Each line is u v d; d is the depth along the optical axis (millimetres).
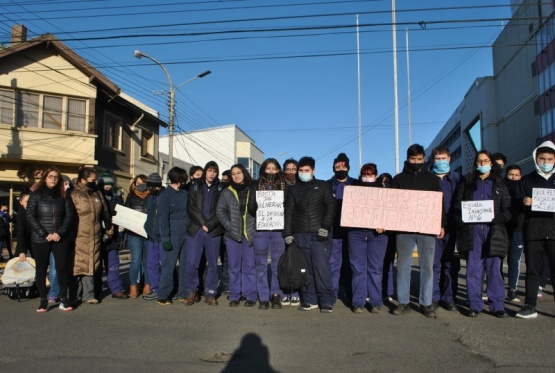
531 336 5141
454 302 6754
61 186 6699
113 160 22844
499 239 6016
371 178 6730
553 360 4363
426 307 6133
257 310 6602
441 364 4301
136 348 4836
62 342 5055
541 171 6016
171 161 22641
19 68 19188
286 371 4180
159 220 7031
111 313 6441
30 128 19281
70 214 6715
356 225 6379
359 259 6477
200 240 7016
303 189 6562
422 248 6195
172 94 22766
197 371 4195
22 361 4453
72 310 6648
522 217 6965
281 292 6914
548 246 5902
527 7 38688
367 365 4301
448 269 6598
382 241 6449
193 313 6414
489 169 6156
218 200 6973
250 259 6883
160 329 5559
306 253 6551
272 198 6699
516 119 42094
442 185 6828
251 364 4359
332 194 6539
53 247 6590
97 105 21750
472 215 6102
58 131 19844
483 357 4465
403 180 6453
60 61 20109
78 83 20469
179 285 7449
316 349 4770
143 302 7289
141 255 7848
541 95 35375
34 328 5633
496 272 6117
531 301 5988
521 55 40625
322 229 6340
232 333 5359
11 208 19328
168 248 6953
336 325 5695
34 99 19609
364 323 5793
